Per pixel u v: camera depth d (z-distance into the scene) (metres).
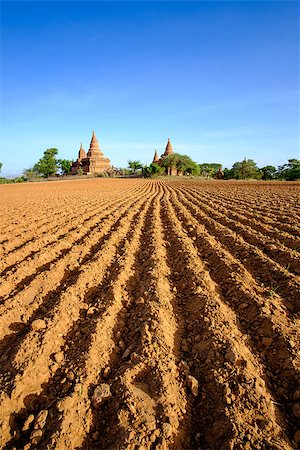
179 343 3.82
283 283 5.00
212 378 3.10
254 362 3.33
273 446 2.35
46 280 5.51
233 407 2.71
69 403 2.82
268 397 2.83
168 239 8.73
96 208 15.02
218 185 39.19
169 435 2.51
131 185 44.00
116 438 2.51
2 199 21.62
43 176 96.44
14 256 6.89
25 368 3.25
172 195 23.42
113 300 4.69
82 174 95.88
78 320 4.32
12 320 4.30
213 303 4.43
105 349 3.66
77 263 6.51
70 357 3.53
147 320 4.04
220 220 10.57
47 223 10.87
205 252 7.03
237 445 2.38
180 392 3.01
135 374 3.19
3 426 2.72
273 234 8.07
